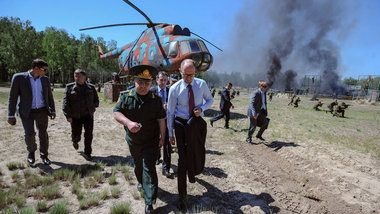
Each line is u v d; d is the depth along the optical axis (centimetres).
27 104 340
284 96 4600
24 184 288
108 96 1391
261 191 312
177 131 281
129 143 258
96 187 298
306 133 729
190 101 278
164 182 328
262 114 579
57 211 229
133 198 274
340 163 441
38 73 347
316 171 398
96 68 6159
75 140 409
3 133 538
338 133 779
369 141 668
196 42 976
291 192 313
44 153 366
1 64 5072
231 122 892
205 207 260
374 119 1353
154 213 246
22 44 4553
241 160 438
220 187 319
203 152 284
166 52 1009
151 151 252
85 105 381
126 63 1350
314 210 268
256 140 605
